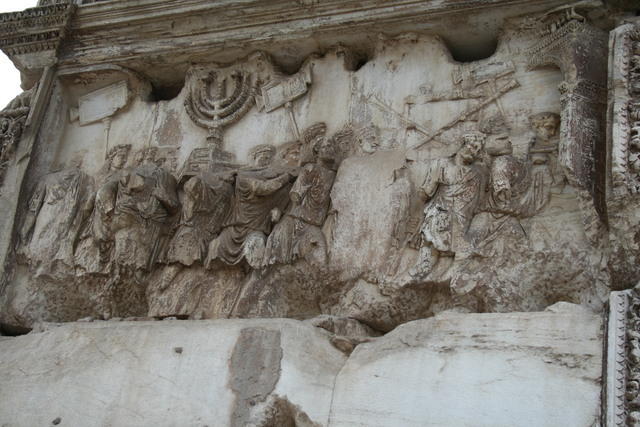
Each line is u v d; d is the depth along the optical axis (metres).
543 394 4.02
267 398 4.48
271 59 5.86
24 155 5.87
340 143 5.38
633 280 4.26
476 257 4.70
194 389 4.64
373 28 5.55
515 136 5.00
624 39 4.65
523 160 4.91
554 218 4.71
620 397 3.87
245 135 5.73
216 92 5.88
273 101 5.73
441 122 5.24
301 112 5.64
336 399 4.36
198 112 5.86
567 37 4.99
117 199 5.46
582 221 4.59
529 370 4.10
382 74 5.53
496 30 5.39
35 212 5.77
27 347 5.13
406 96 5.40
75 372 4.90
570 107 4.73
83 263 5.50
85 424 4.73
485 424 4.05
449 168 4.96
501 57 5.27
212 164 5.62
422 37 5.53
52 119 6.09
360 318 4.91
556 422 3.95
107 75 6.13
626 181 4.34
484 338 4.26
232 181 5.44
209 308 5.20
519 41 5.27
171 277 5.30
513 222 4.75
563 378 4.03
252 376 4.57
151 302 5.32
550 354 4.11
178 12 5.88
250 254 5.13
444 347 4.30
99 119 6.11
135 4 5.95
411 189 5.05
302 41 5.72
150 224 5.44
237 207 5.34
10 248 5.66
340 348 4.60
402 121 5.33
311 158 5.35
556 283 4.57
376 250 4.95
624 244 4.29
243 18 5.79
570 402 3.97
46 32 6.16
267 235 5.27
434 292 4.81
